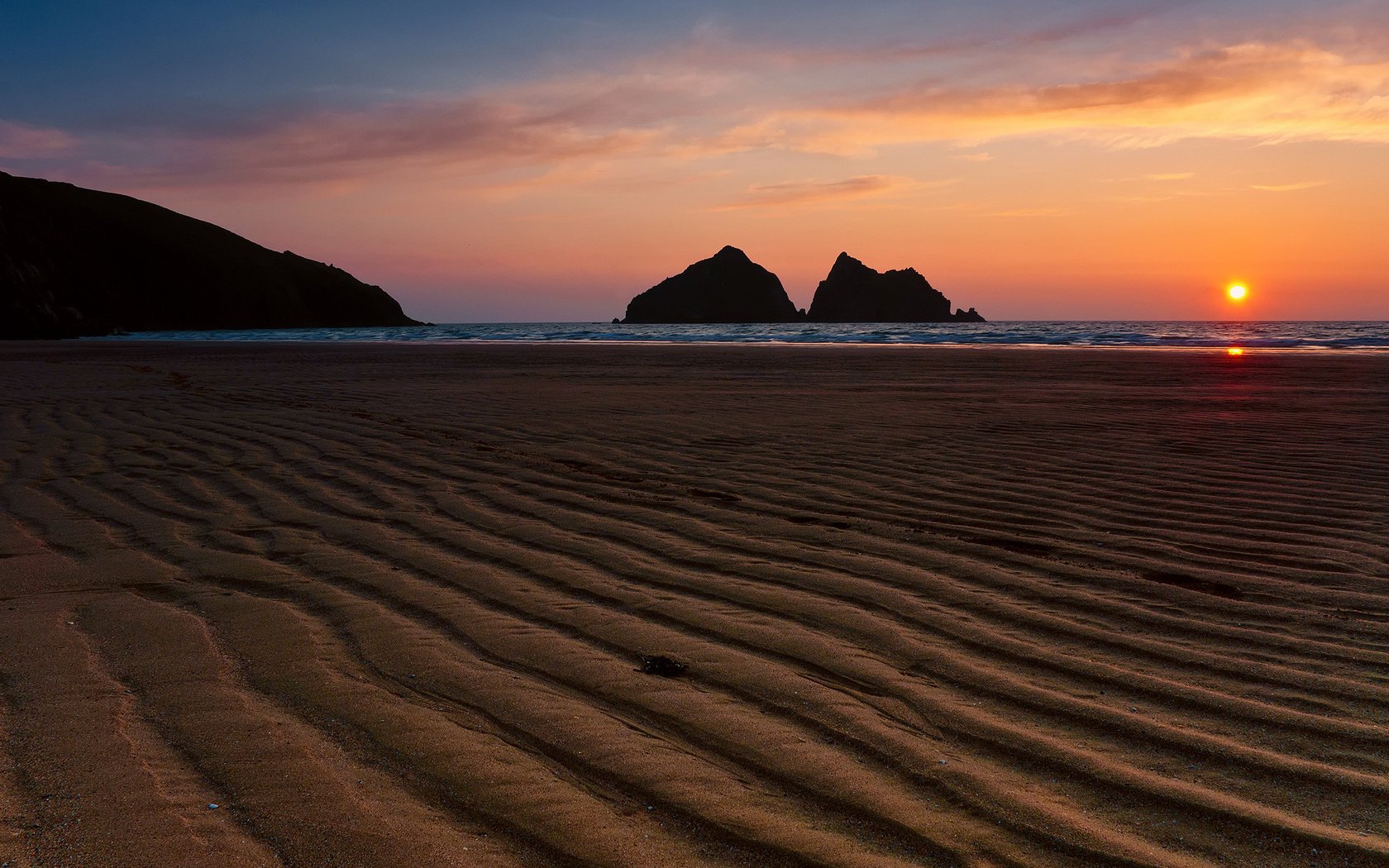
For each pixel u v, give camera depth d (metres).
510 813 2.27
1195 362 21.81
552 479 6.56
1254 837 2.23
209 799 2.29
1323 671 3.20
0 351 33.50
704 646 3.40
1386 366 19.98
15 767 2.43
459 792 2.36
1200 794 2.42
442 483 6.43
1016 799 2.38
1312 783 2.47
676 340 44.12
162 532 5.08
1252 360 22.50
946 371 18.58
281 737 2.63
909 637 3.51
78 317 79.88
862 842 2.19
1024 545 4.84
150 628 3.54
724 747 2.63
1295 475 6.66
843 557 4.60
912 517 5.46
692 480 6.55
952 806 2.35
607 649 3.37
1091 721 2.83
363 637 3.46
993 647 3.42
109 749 2.54
